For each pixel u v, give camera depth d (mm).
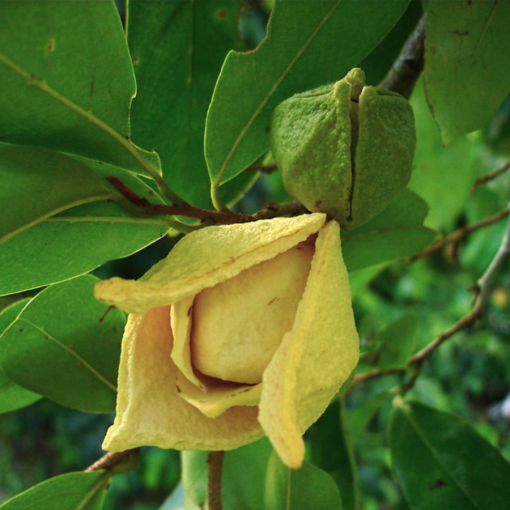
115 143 126
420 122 213
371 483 392
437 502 168
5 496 543
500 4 138
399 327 194
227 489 154
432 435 176
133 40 159
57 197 124
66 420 494
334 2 134
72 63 116
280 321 105
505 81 143
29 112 117
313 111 118
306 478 148
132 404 111
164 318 113
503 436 430
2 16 107
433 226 224
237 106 138
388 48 169
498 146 280
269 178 234
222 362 105
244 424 111
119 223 131
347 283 107
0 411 164
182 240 111
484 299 197
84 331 155
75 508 148
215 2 161
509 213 207
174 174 165
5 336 149
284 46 136
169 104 163
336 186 117
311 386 100
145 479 475
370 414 195
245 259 104
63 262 132
